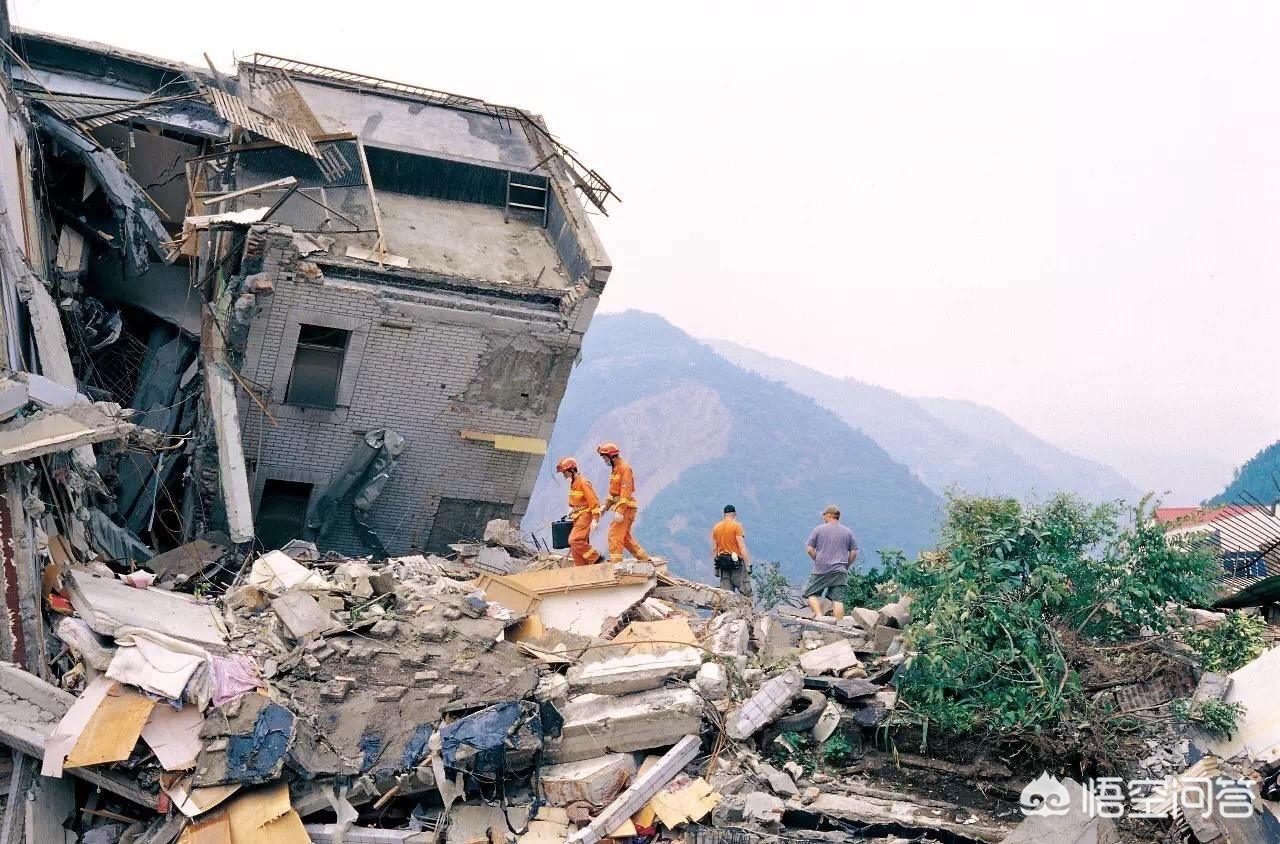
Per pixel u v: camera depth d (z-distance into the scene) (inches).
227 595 647.8
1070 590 638.5
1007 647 610.2
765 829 546.9
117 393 992.2
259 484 948.0
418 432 950.4
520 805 557.9
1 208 713.0
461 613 637.3
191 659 546.9
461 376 930.1
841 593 776.9
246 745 533.6
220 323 894.4
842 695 608.7
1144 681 620.4
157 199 1040.2
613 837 542.3
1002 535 627.5
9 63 948.6
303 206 917.8
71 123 928.9
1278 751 566.6
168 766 525.3
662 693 592.4
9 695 524.4
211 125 976.9
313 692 572.4
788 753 587.2
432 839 544.7
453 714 568.7
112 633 555.8
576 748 574.9
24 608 551.5
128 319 1015.6
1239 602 833.5
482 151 1047.0
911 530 5492.1
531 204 1049.5
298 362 906.1
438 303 893.2
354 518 973.8
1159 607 658.8
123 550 778.8
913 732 593.3
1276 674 603.8
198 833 518.3
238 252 876.6
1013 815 568.1
